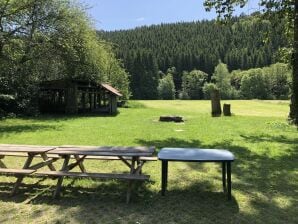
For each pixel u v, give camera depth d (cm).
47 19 2544
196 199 633
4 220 539
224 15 1922
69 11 2664
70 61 2997
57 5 2580
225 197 645
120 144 1238
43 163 733
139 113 3191
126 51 11056
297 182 742
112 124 2027
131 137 1409
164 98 10956
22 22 2459
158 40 15662
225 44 14912
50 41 2645
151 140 1326
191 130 1638
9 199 632
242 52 13850
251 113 3167
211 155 624
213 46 14625
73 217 550
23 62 2822
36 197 641
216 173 812
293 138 1346
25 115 2806
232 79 12438
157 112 3331
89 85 3416
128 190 627
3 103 2708
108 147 724
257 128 1677
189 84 12038
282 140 1295
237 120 2122
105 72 4116
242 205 603
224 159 599
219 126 1795
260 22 1930
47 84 3281
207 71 13400
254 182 741
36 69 3052
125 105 4794
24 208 589
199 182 740
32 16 2502
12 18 2381
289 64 1850
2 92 2727
